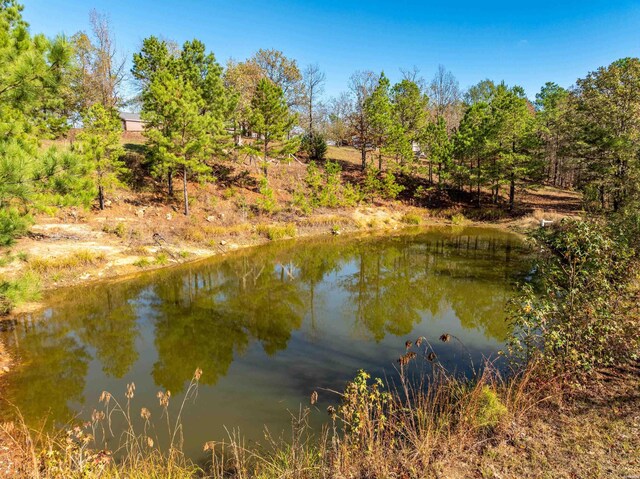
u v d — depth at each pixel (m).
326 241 24.58
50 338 10.30
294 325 11.46
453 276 16.80
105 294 13.74
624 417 5.11
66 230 17.88
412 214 32.06
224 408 6.98
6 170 6.09
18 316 11.59
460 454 4.77
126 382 8.12
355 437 5.38
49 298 12.96
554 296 6.83
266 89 26.48
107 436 6.13
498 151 31.23
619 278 7.09
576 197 36.12
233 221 24.00
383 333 10.78
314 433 6.16
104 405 7.17
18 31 6.82
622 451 4.51
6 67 6.52
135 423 6.54
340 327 11.28
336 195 32.03
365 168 38.00
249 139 38.31
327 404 7.08
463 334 10.54
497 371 6.59
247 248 21.61
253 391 7.60
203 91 25.14
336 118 48.38
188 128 20.88
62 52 6.83
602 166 21.73
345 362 8.86
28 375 8.38
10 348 9.66
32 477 4.62
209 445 5.07
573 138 24.33
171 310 12.62
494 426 5.25
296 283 16.23
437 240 25.30
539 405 5.69
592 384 5.98
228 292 14.71
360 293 14.92
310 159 39.03
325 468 4.86
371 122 33.44
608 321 6.28
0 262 8.34
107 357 9.30
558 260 7.53
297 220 27.08
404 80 36.50
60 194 7.50
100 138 19.27
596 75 22.00
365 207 32.16
